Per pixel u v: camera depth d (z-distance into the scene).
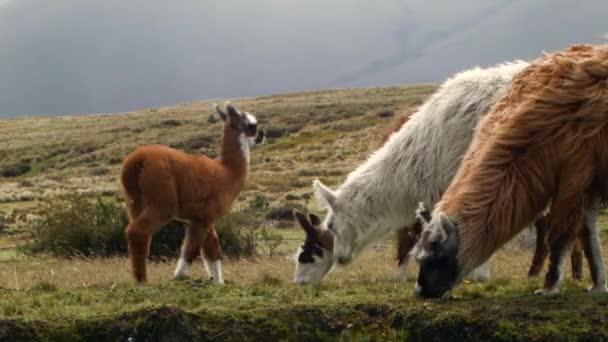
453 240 7.19
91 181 50.25
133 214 10.92
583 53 7.57
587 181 7.33
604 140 7.30
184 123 83.81
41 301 8.67
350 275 11.88
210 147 66.25
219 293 9.02
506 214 7.24
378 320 7.36
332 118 78.75
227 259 18.03
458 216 7.25
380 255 17.17
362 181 10.34
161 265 16.16
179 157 10.95
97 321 7.38
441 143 9.88
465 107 9.88
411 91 106.38
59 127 94.50
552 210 7.50
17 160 68.44
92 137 79.50
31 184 50.44
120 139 76.19
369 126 70.12
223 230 19.58
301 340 7.27
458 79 10.23
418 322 7.17
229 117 11.76
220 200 11.32
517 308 7.15
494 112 7.97
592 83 7.30
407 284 9.56
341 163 51.16
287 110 86.94
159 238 19.33
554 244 7.55
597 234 7.82
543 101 7.35
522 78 7.88
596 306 7.12
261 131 12.00
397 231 10.81
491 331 6.90
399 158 10.12
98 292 9.27
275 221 27.42
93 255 19.59
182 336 7.25
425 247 7.40
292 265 14.51
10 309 8.21
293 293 8.74
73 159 66.62
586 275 11.25
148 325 7.27
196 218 11.15
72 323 7.36
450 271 7.29
